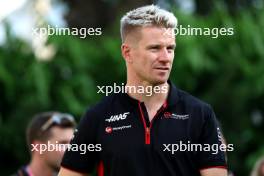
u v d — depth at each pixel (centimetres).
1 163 2189
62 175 855
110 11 2630
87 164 847
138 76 833
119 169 810
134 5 2508
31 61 2216
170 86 841
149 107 830
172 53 830
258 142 2259
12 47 2236
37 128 1282
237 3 2688
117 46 2241
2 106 2188
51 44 2189
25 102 2139
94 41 2355
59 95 2153
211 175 818
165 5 2634
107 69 2234
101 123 831
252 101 2239
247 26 2233
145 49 821
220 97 2212
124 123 823
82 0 2630
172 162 808
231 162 2236
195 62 2147
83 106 2159
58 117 1285
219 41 2228
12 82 2161
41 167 1291
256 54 2239
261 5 2417
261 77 2206
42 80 2139
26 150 2169
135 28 830
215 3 2289
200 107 830
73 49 2200
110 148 816
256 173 1502
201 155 821
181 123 820
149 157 805
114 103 838
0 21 2275
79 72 2203
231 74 2212
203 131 825
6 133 2148
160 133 812
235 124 2241
